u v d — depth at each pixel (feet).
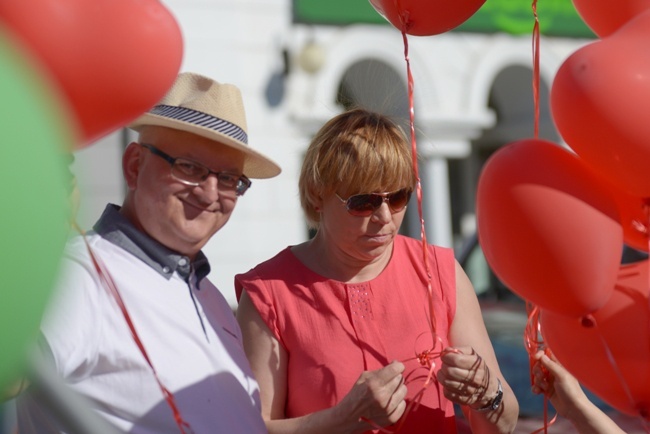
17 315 6.21
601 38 13.04
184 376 12.88
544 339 13.23
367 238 14.93
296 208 52.01
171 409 12.55
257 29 52.06
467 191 74.13
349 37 55.26
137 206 13.58
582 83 11.25
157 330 12.88
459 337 15.70
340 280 15.56
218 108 13.89
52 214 6.37
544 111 63.36
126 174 13.87
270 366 15.15
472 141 72.54
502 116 68.44
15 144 6.09
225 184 13.80
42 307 6.45
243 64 51.57
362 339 15.12
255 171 15.99
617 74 11.13
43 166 6.27
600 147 11.33
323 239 15.88
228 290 49.65
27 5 8.66
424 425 14.97
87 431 8.25
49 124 6.47
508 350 24.18
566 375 14.51
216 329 13.97
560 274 11.55
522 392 22.54
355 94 23.26
